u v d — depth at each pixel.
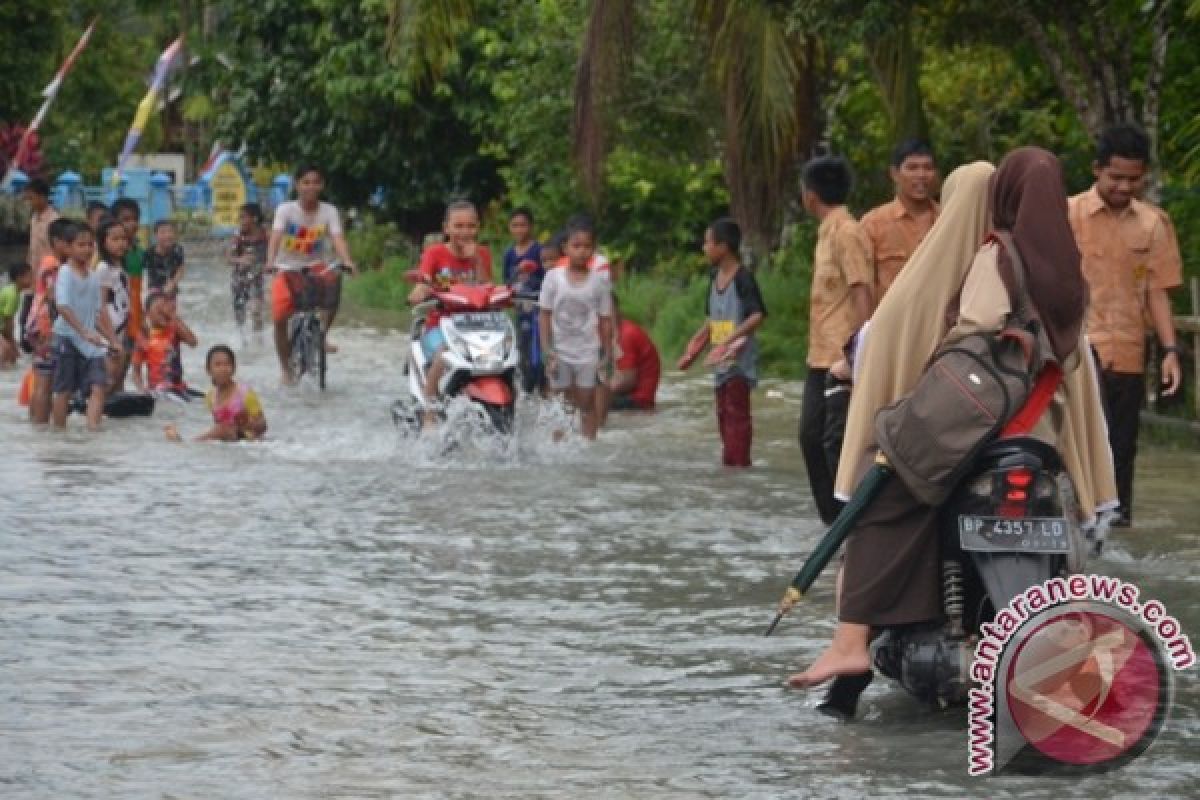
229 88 75.94
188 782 12.85
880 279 22.06
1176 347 21.77
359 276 69.38
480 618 17.95
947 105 45.38
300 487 25.88
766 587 19.34
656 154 53.84
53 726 14.23
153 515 23.58
